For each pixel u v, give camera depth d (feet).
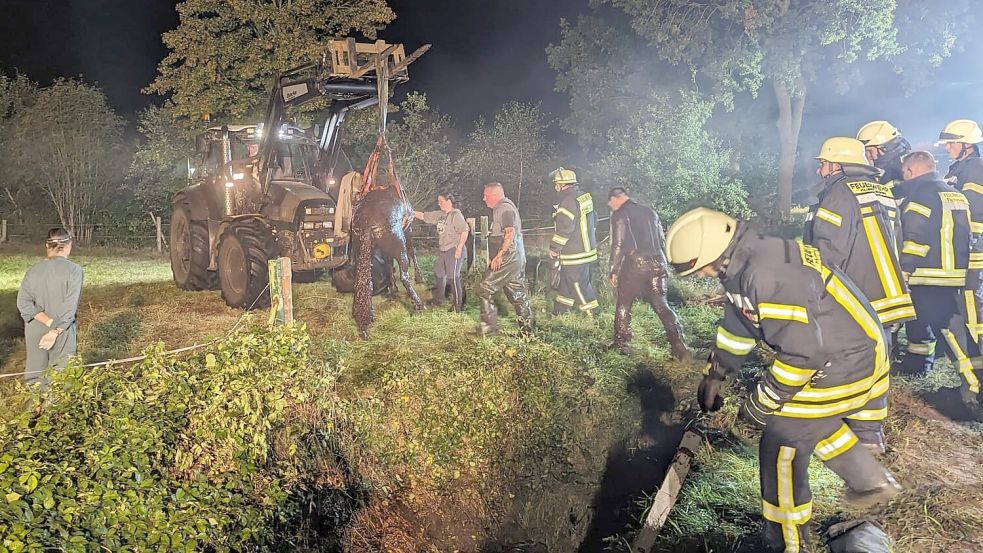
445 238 29.55
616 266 23.79
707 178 50.72
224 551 12.96
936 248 18.78
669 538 14.83
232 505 13.84
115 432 13.41
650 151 53.78
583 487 19.56
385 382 19.11
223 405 14.97
